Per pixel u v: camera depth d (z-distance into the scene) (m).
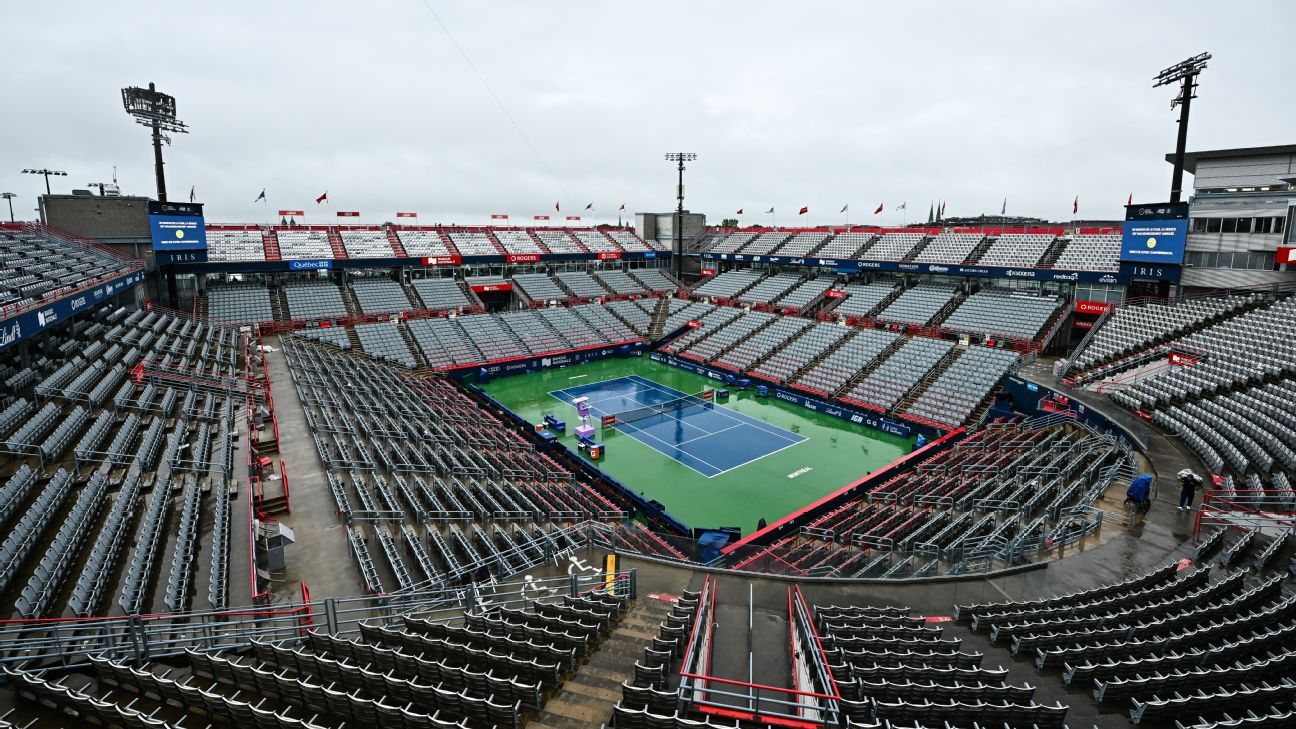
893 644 14.12
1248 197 41.09
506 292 79.50
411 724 10.73
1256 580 17.81
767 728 10.72
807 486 36.03
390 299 66.56
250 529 19.34
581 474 37.97
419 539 21.62
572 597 16.94
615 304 75.56
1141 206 45.16
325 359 49.78
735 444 42.53
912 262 63.38
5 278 32.97
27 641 11.62
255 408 33.31
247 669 11.84
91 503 19.45
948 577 19.05
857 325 61.12
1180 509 22.81
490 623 14.42
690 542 22.22
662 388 56.50
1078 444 31.66
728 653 14.33
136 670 12.30
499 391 54.97
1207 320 39.78
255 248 63.97
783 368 56.00
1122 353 41.03
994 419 41.66
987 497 26.78
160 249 50.50
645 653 12.52
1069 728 11.75
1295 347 33.16
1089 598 17.03
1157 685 12.32
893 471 35.84
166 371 34.38
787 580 19.14
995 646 15.02
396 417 37.72
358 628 15.73
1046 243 58.00
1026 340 50.31
